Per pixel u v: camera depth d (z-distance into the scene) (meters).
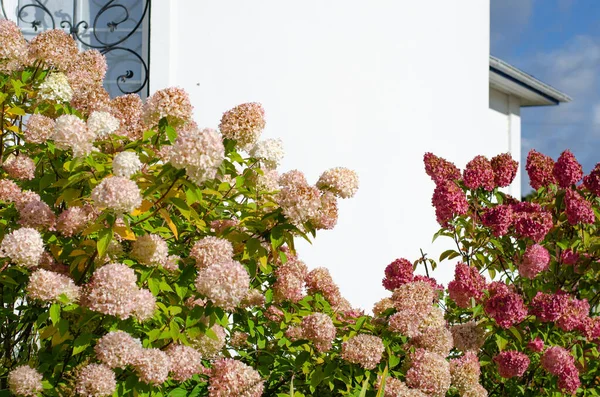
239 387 2.36
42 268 2.36
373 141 5.19
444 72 5.46
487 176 3.35
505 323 3.04
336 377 2.67
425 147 5.36
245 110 2.54
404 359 2.81
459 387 2.88
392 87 5.25
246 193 2.76
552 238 3.60
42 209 2.38
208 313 2.27
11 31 2.72
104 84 5.11
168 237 2.63
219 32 4.95
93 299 2.14
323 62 5.10
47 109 2.77
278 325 2.87
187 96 2.53
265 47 5.00
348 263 5.09
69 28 5.18
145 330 2.42
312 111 5.07
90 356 2.34
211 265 2.30
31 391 2.15
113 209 2.17
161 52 4.89
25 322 2.55
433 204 3.33
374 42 5.21
